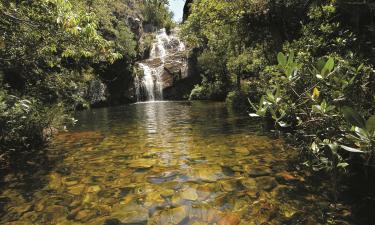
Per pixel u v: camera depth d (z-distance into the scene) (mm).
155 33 35469
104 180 4746
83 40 5613
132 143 7535
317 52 6770
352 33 6473
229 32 14555
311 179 4359
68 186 4512
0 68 9305
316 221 3180
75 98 12656
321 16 7812
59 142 7762
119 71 24500
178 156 6051
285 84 3209
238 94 15711
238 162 5398
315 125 3365
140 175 4934
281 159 5434
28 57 8758
